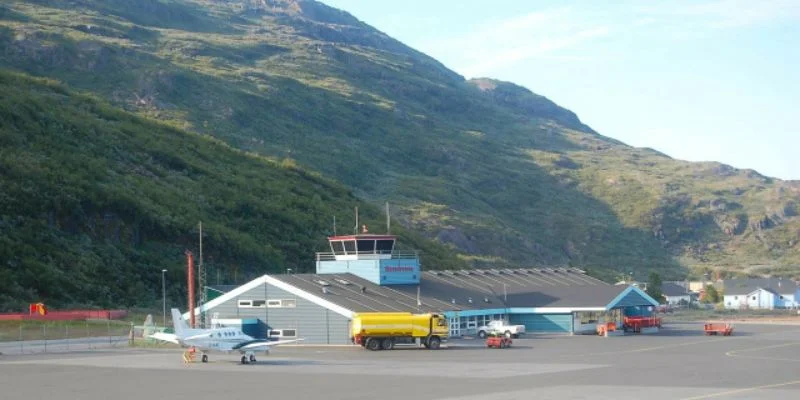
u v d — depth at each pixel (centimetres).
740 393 4678
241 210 15975
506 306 10225
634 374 5634
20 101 16612
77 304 10900
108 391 4994
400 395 4669
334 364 6456
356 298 8844
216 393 4841
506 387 4969
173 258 13212
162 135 19625
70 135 16350
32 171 13450
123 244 12975
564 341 8862
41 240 11962
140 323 10131
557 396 4588
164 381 5431
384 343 7912
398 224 19912
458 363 6456
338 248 10262
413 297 9606
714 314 16162
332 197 19750
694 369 5956
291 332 8556
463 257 19550
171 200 15038
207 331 6662
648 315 10969
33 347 8038
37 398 4753
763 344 8350
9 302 10338
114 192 13962
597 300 10181
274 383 5256
